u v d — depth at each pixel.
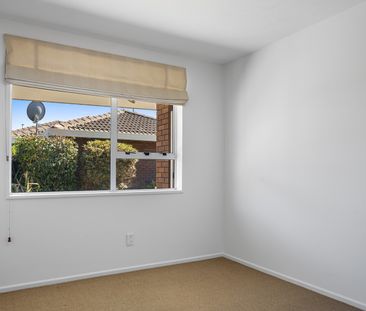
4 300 2.79
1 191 2.98
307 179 3.17
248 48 3.73
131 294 2.96
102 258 3.43
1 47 3.00
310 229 3.13
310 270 3.12
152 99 3.71
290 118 3.36
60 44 3.24
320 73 3.06
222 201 4.25
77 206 3.32
